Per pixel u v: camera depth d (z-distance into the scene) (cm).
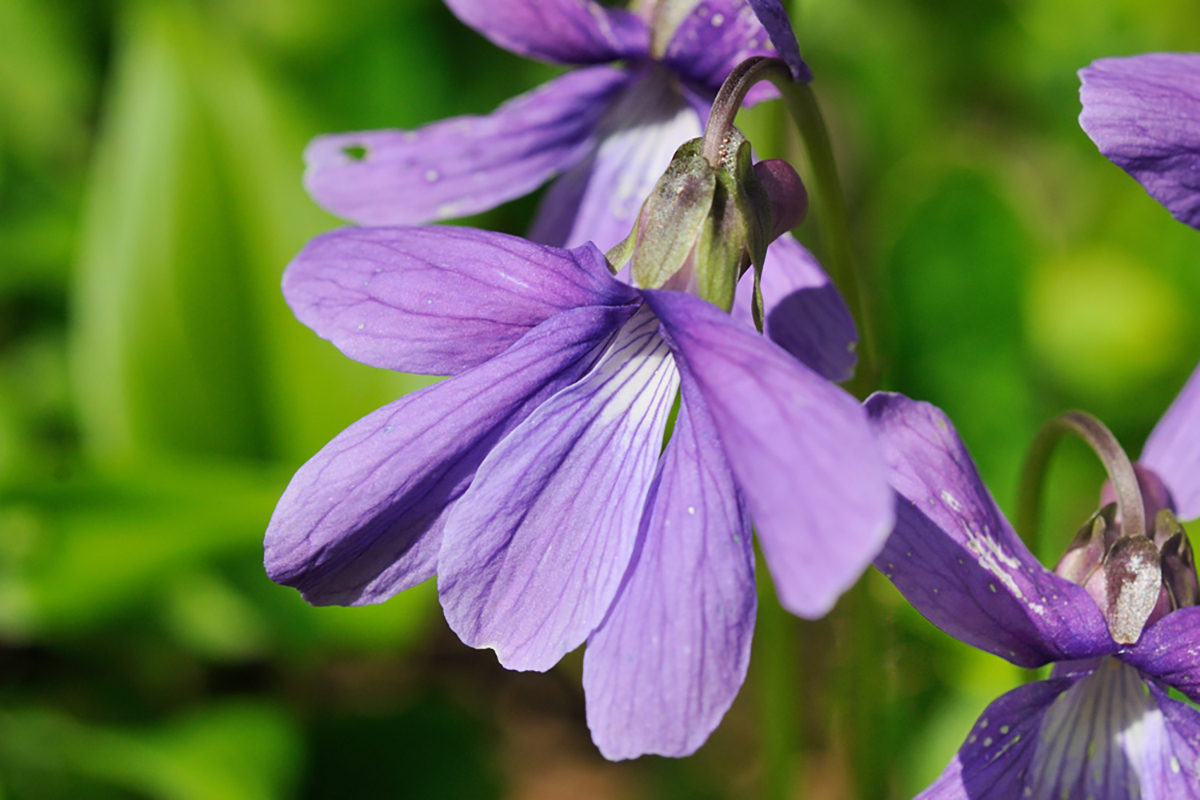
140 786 22
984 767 15
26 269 26
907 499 15
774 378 14
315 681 26
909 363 21
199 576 22
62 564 20
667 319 15
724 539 15
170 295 22
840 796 24
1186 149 15
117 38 29
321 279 15
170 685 24
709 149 15
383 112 27
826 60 29
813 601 14
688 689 14
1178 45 28
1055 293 25
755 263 15
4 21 29
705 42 16
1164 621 15
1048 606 15
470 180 17
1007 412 21
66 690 23
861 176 29
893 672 20
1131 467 16
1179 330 25
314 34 28
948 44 30
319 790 22
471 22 17
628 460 15
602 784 25
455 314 15
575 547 15
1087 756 16
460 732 23
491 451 15
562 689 26
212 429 22
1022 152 30
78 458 20
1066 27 29
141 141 22
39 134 29
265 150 23
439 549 15
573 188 17
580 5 17
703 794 23
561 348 15
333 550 15
